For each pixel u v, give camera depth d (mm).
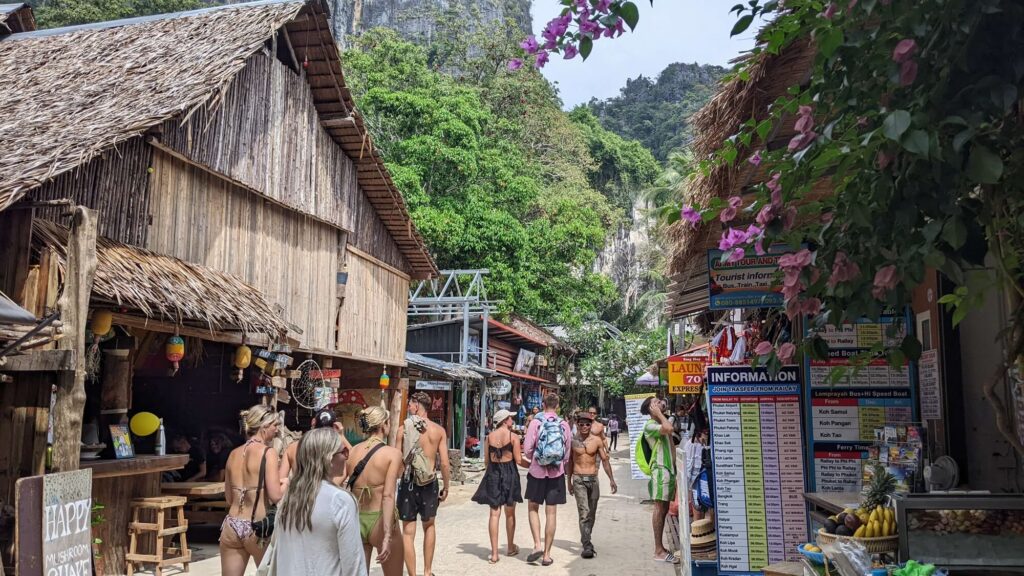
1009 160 2930
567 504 15039
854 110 3031
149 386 12930
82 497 5367
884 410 6191
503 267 29297
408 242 16219
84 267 5750
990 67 2752
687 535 6855
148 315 7309
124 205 8328
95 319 7227
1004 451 5051
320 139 12836
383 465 6316
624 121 101875
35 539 4891
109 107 8336
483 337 26422
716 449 6492
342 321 13727
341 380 15688
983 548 3857
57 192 7402
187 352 11227
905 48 2637
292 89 11906
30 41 12102
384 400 15805
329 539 4023
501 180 31500
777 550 6324
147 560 8336
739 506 6422
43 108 8828
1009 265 3137
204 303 8211
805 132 3070
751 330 9555
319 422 7996
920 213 2896
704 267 8758
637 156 63281
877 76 2949
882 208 2898
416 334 28094
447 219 28297
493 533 9250
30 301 6277
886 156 2793
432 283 28422
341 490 4105
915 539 3893
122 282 7172
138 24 11789
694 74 107562
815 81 3180
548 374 41031
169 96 8367
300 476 4094
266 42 11242
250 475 5871
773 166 3430
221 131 10016
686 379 10914
